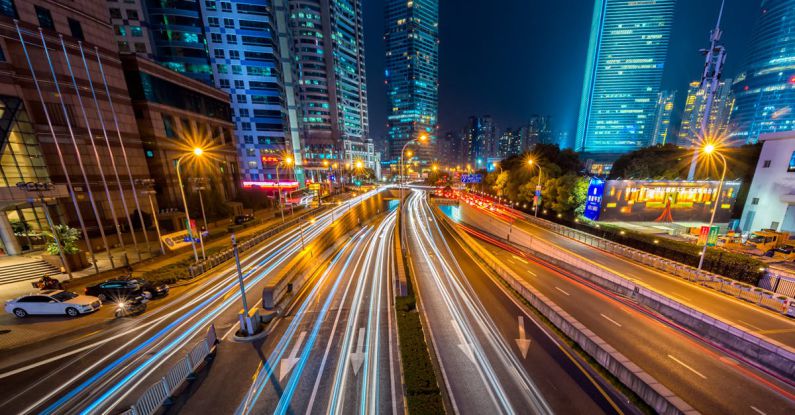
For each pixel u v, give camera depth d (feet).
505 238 143.43
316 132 392.06
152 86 136.26
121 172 119.96
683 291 69.56
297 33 370.53
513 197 204.03
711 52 121.49
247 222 156.56
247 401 39.14
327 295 73.26
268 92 260.21
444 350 51.19
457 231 157.89
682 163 154.40
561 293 75.20
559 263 100.32
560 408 38.78
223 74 248.32
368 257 108.06
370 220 191.01
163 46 216.33
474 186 312.50
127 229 117.39
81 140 106.11
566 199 149.48
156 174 140.36
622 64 638.12
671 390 41.91
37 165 94.99
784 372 44.78
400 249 101.65
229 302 68.13
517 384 43.19
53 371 44.65
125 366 46.03
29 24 91.81
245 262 98.27
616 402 39.88
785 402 39.63
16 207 89.35
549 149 205.26
